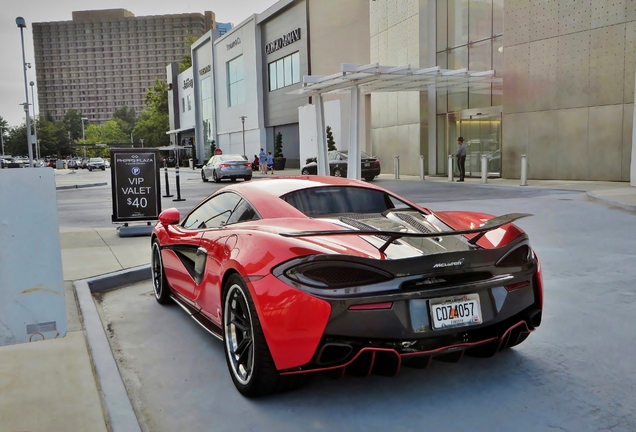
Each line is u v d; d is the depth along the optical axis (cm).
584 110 1703
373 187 404
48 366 355
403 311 277
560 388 311
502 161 1983
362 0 3183
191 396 319
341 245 292
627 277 561
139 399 318
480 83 2052
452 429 268
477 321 295
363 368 280
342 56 3409
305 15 3703
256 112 4512
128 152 912
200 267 384
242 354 315
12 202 224
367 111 2981
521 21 1858
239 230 339
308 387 321
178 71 7150
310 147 3316
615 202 1134
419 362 291
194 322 464
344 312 267
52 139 15488
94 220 1186
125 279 613
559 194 1399
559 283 546
